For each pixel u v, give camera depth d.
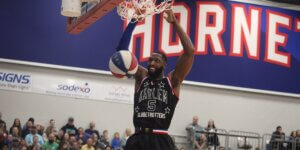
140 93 5.54
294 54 23.73
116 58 5.89
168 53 22.30
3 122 19.23
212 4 23.03
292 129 23.31
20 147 17.72
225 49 22.84
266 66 23.28
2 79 20.80
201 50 22.66
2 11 21.03
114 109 21.58
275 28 23.67
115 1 9.50
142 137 5.30
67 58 21.34
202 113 22.41
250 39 23.23
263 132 22.94
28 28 21.16
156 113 5.36
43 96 21.05
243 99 22.94
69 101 21.23
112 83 21.69
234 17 23.17
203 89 22.58
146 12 8.47
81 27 11.91
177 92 5.53
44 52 21.17
